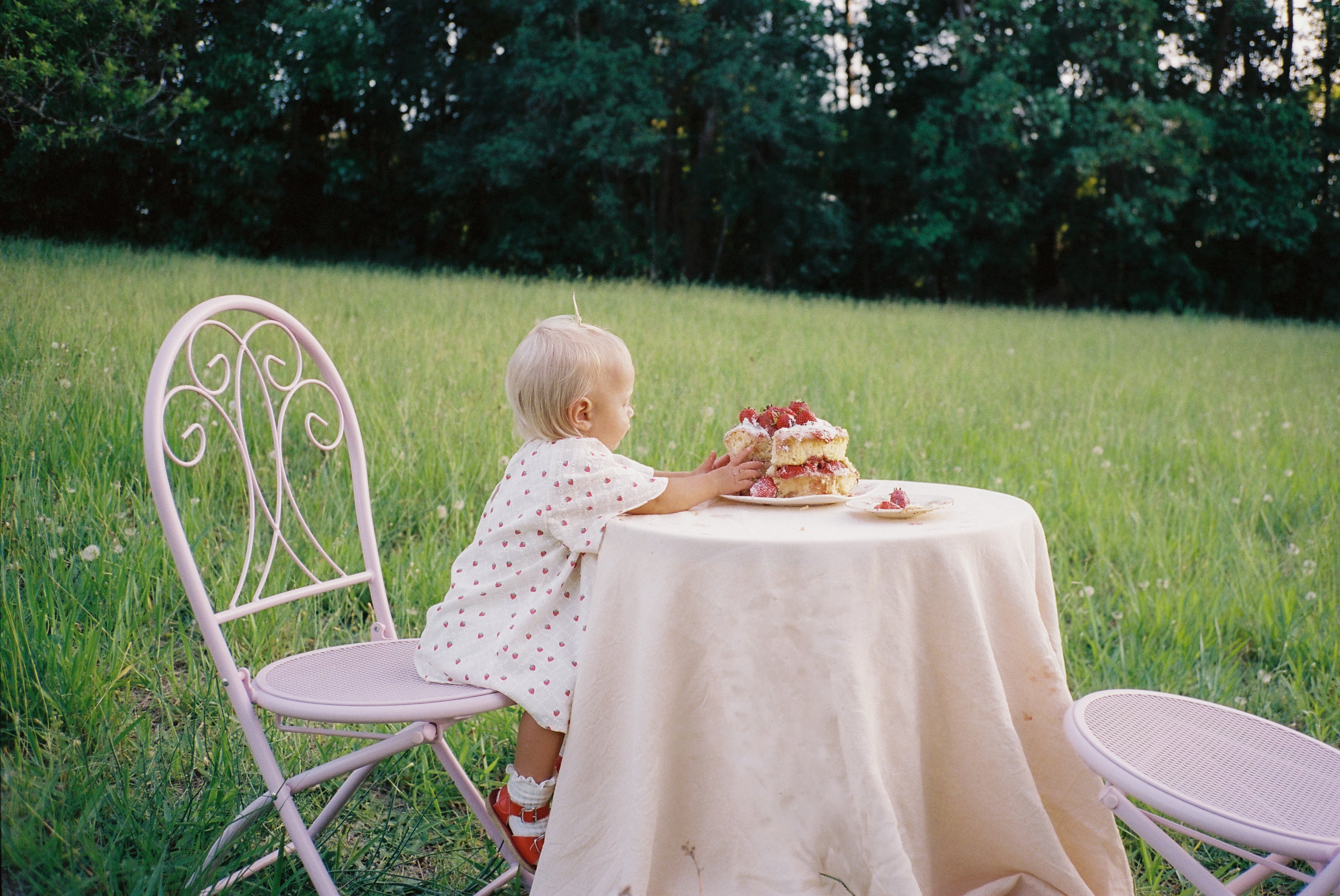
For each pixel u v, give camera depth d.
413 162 24.59
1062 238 27.27
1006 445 5.73
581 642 1.97
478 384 6.00
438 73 24.03
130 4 19.33
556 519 1.99
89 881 1.87
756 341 9.87
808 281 26.44
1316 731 2.86
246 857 2.05
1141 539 4.23
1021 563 2.02
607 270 23.77
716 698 1.84
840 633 1.78
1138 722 1.89
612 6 22.20
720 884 1.86
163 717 2.64
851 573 1.79
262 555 3.60
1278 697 3.10
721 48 22.62
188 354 1.97
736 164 24.23
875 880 1.74
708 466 2.33
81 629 2.80
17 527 3.21
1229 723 1.93
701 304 14.05
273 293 10.38
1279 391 8.48
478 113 23.50
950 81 25.31
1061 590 3.82
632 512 2.08
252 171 22.09
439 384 5.85
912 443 5.54
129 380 5.01
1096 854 2.03
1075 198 26.00
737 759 1.81
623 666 1.92
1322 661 3.26
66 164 20.56
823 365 8.07
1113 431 6.24
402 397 5.43
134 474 3.96
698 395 6.15
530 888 2.12
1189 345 12.89
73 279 9.28
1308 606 3.59
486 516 2.12
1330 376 10.09
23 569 2.98
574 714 1.93
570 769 1.92
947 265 26.59
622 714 1.92
